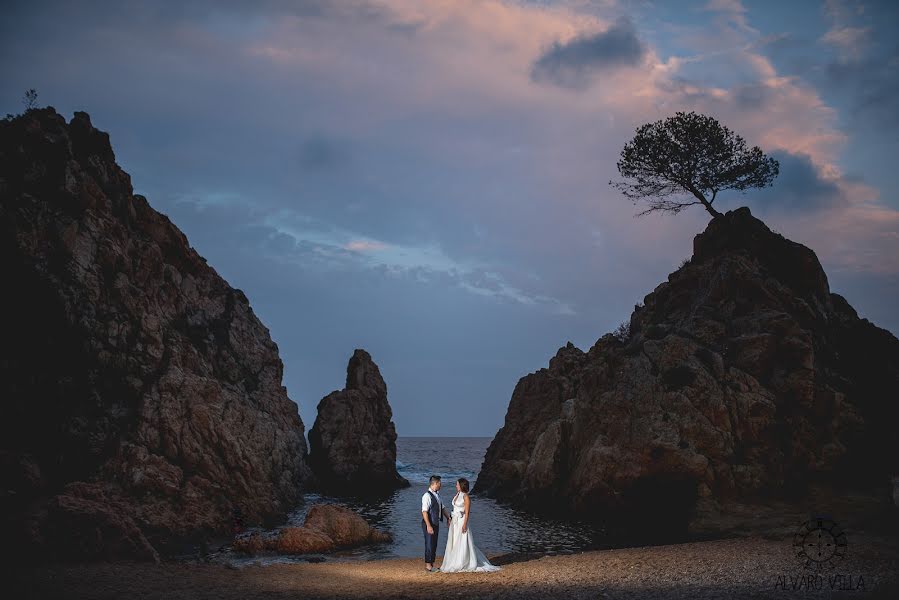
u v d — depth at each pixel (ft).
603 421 120.06
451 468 310.04
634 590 48.73
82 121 137.08
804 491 99.86
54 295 112.37
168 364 124.57
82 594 50.39
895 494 86.94
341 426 192.85
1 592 50.42
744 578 51.98
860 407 108.78
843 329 125.80
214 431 116.98
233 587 54.75
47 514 68.49
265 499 119.75
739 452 104.88
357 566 70.23
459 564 63.52
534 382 186.60
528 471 141.69
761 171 153.17
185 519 102.83
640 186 164.76
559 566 63.10
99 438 109.70
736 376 110.22
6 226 112.06
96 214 125.39
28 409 106.63
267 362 165.89
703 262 140.77
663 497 106.22
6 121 123.65
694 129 153.48
